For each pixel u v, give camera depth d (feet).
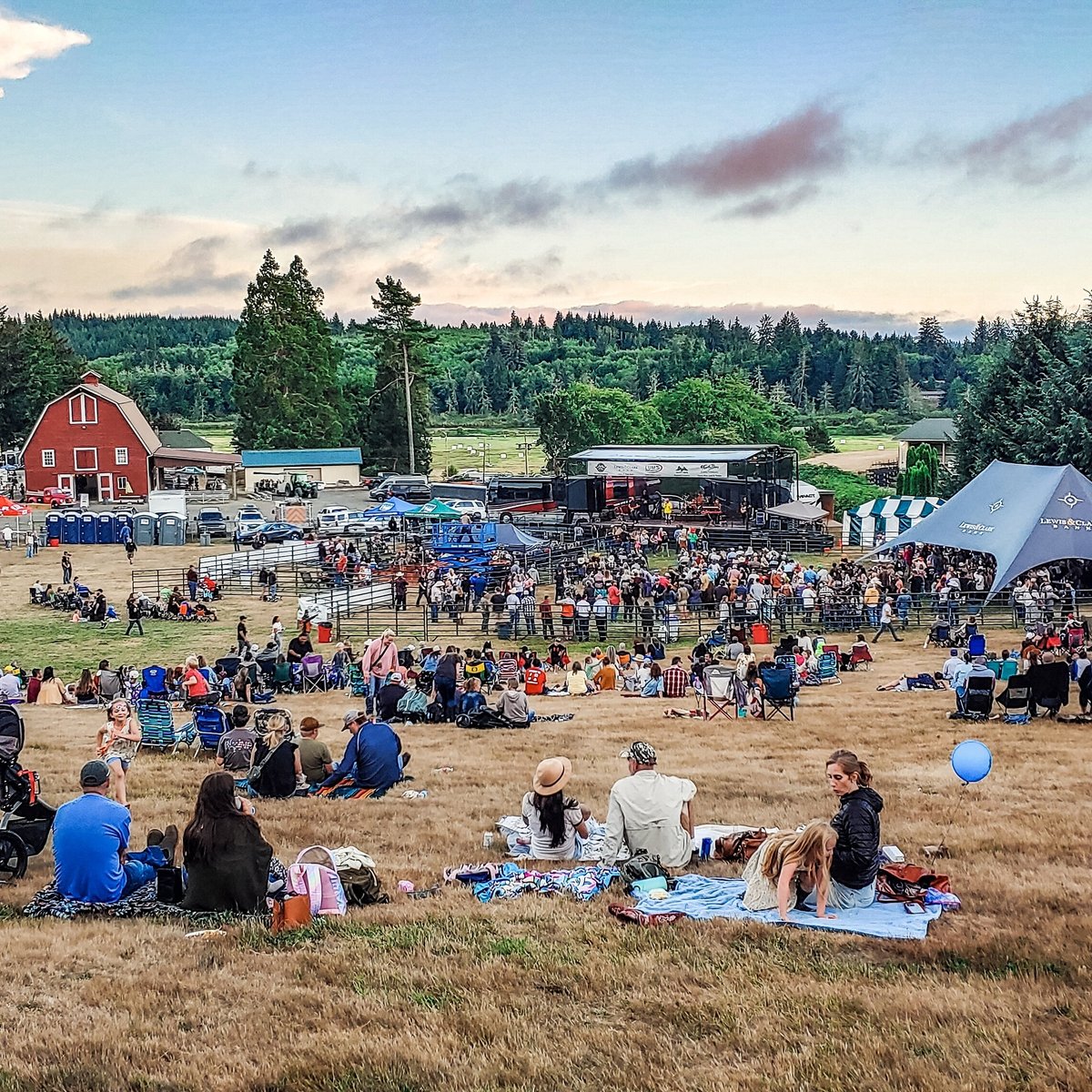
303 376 391.45
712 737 78.89
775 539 224.74
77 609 164.96
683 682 102.63
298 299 395.14
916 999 28.37
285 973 30.48
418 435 402.52
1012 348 219.61
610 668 108.99
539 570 186.19
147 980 29.76
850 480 379.14
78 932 33.45
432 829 48.42
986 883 38.50
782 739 77.97
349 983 29.86
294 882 35.86
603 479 256.52
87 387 331.36
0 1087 23.88
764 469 251.39
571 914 35.70
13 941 32.58
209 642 147.33
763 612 146.30
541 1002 28.63
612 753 71.72
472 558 186.60
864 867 34.91
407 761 60.18
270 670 106.83
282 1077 24.57
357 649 140.36
